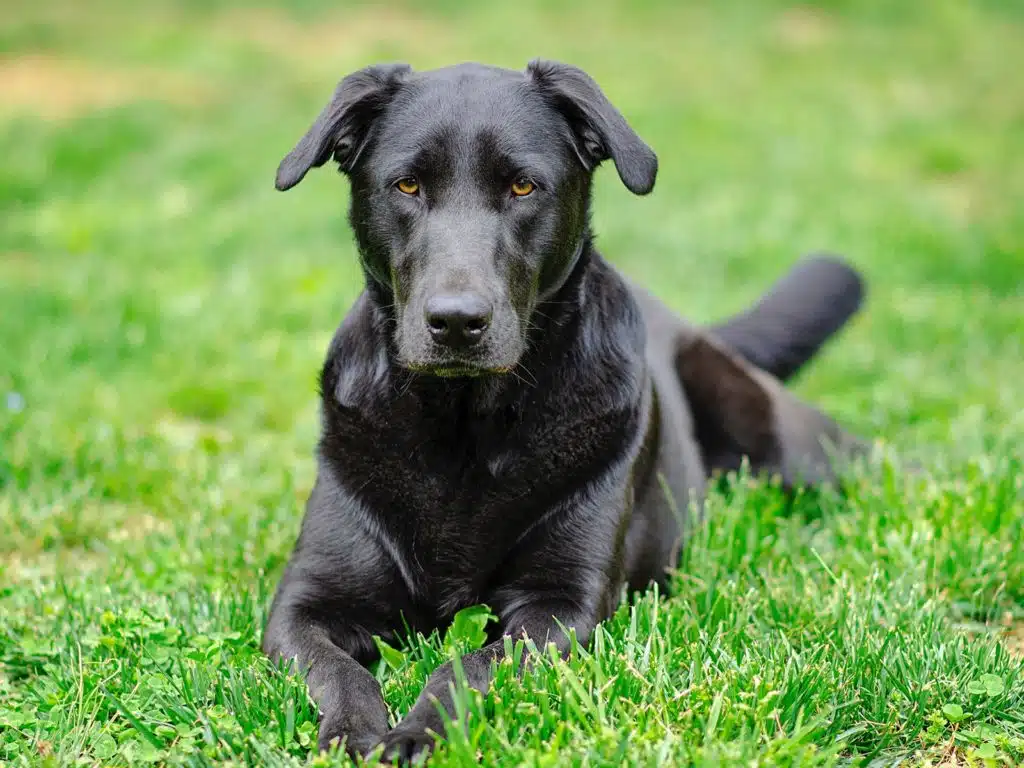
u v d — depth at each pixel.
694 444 5.73
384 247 4.28
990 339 8.73
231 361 8.32
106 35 21.89
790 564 4.98
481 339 3.90
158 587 4.82
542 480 4.27
